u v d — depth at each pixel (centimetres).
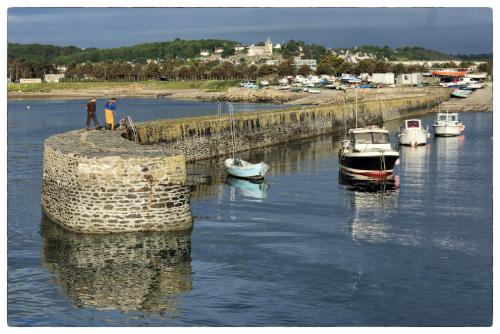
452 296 2323
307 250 2859
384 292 2362
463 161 5784
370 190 4322
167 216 2939
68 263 2630
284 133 7638
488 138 7681
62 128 8500
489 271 2583
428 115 11575
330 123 8806
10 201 3800
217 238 3020
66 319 2106
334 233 3153
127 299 2269
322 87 17412
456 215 3541
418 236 3111
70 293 2323
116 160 2880
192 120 5909
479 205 3797
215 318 2116
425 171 5203
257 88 17700
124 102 16988
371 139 5109
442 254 2814
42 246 2838
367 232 3175
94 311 2169
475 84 14750
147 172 2895
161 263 2639
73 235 2956
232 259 2708
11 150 6216
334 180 4766
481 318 2130
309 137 8250
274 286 2408
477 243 2978
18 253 2747
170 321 2092
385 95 13538
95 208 2912
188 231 3002
